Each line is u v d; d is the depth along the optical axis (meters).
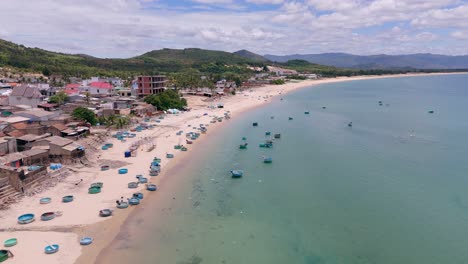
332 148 104.56
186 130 124.62
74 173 75.44
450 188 73.50
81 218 57.16
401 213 62.59
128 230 54.97
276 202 66.88
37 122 104.44
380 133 125.62
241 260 48.59
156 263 47.34
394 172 83.19
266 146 106.19
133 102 160.62
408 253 50.66
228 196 69.19
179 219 59.34
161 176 78.50
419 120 152.25
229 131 128.25
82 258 47.00
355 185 75.19
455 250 51.41
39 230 52.75
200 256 49.31
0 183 60.44
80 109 118.06
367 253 50.66
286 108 191.25
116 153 92.31
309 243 53.16
